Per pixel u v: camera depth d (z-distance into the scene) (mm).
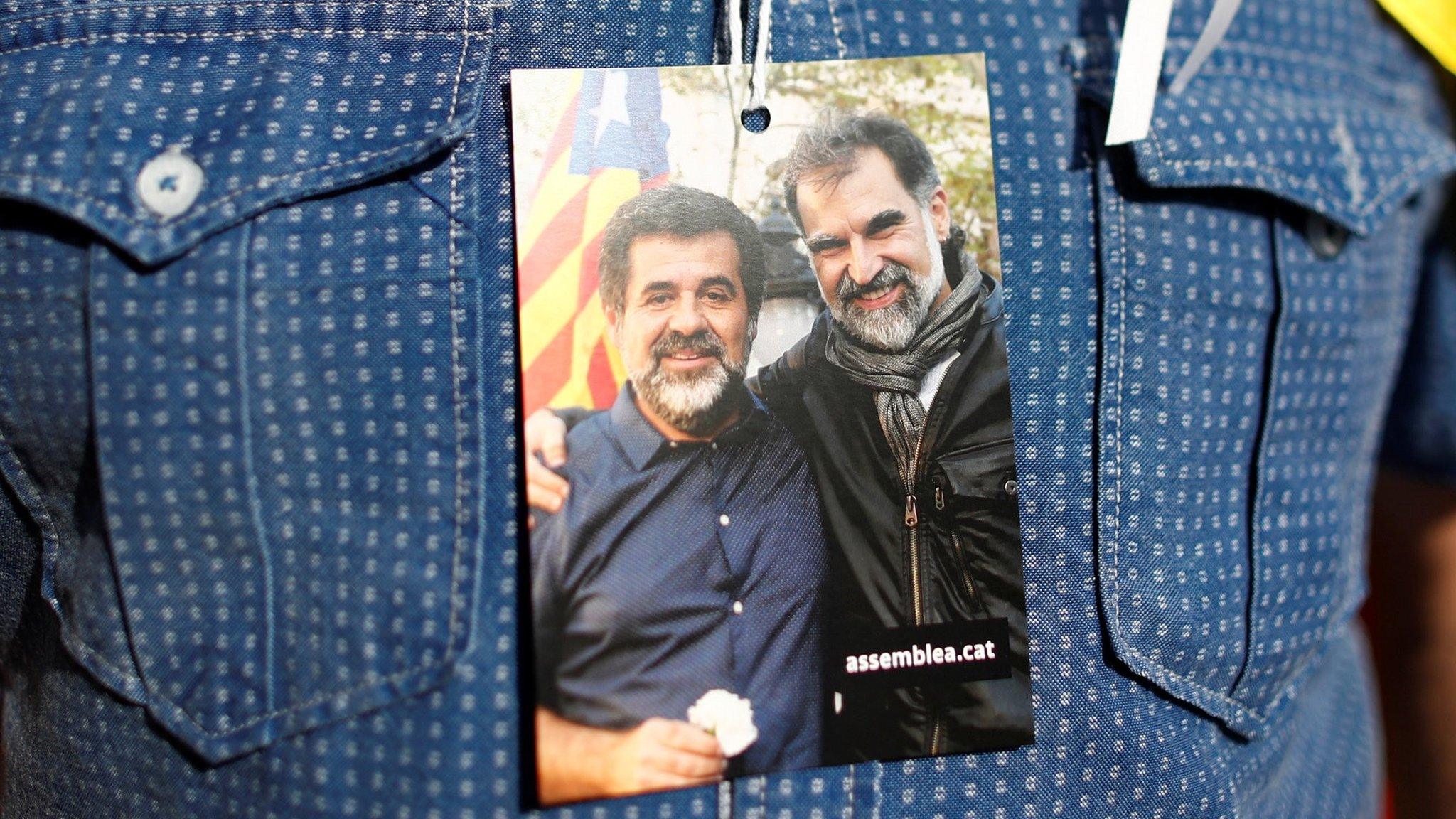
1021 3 549
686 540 477
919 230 499
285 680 468
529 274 467
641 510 474
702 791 490
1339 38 616
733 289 482
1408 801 851
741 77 486
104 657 471
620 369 474
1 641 539
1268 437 569
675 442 477
